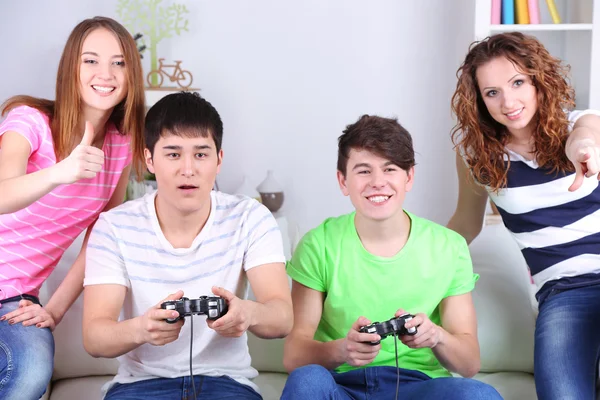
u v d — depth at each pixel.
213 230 1.73
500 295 2.16
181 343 1.69
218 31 3.52
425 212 3.61
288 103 3.56
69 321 2.11
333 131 3.57
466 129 2.04
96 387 2.07
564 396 1.75
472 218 2.27
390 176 1.76
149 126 1.67
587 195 1.92
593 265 1.93
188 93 1.70
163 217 1.72
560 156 1.91
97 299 1.67
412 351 1.83
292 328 1.81
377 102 3.56
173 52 3.52
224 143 3.58
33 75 3.44
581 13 3.32
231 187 3.60
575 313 1.88
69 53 1.85
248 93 3.55
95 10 3.43
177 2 3.47
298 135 3.58
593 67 3.14
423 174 3.59
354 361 1.62
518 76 1.88
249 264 1.71
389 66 3.54
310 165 3.59
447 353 1.69
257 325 1.58
